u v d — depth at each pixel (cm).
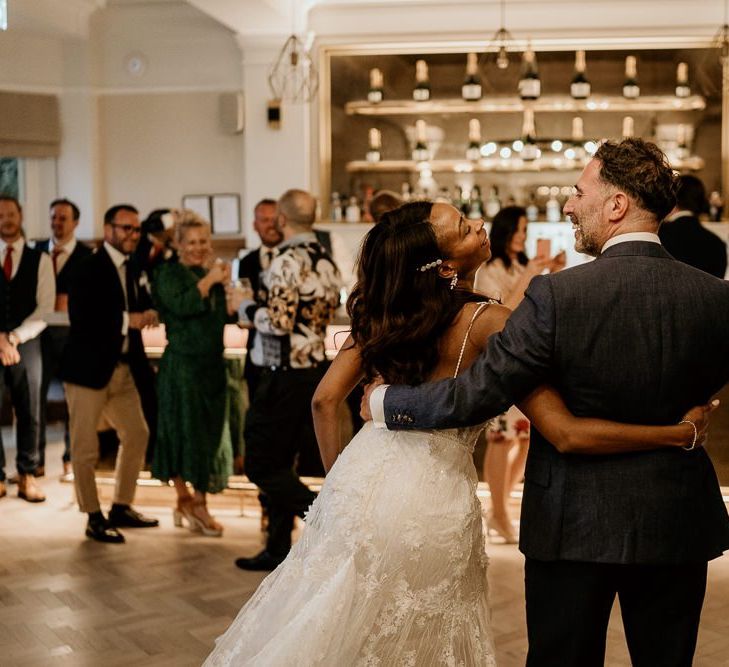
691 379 204
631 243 205
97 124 888
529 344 199
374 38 806
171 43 877
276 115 812
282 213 431
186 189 888
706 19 783
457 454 223
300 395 423
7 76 857
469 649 224
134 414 508
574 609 206
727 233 788
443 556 219
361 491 221
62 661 344
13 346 558
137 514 518
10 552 477
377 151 830
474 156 824
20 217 598
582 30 788
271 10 730
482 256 234
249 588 421
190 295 479
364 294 226
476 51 810
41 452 642
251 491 536
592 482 202
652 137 829
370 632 215
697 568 208
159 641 362
